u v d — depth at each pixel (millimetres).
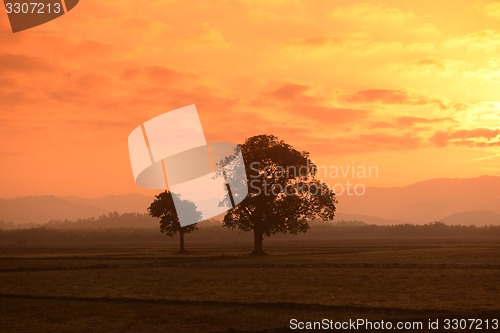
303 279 68125
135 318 42750
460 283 63062
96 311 45875
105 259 113562
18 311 46219
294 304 47938
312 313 44281
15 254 144125
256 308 46625
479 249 149500
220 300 50688
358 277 70188
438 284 62156
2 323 41281
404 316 42781
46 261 108938
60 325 40375
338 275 73125
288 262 97812
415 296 52688
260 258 111500
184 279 69500
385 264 91562
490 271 78312
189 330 38438
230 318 42438
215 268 86375
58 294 56188
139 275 75688
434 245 186750
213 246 197125
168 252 144375
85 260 110875
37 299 52844
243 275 74000
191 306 47875
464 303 48250
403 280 66438
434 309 45188
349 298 51625
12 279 71688
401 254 123750
